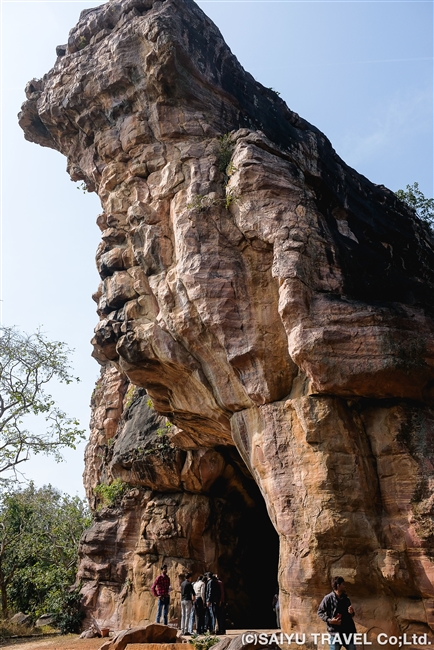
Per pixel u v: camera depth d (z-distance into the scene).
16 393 22.17
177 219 17.17
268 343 15.46
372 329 13.94
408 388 13.79
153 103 18.81
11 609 30.92
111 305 19.14
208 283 15.91
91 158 20.70
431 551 12.27
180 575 22.00
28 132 22.81
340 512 13.18
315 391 14.20
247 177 16.23
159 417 24.55
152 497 24.31
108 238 19.41
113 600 23.50
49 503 35.09
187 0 20.02
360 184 20.14
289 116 20.77
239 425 16.27
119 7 20.59
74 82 20.17
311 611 12.91
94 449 31.72
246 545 24.12
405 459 13.38
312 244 15.37
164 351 17.11
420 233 20.84
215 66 19.19
